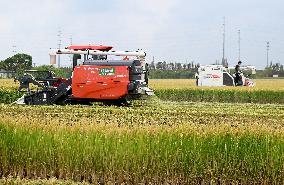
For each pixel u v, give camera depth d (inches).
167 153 474.6
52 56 1197.7
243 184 473.1
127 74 1111.6
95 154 482.0
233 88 1827.0
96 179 482.3
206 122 674.2
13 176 489.1
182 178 474.6
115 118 741.9
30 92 1144.2
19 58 3885.3
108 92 1111.6
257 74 5979.3
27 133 494.0
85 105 1113.4
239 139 474.3
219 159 473.1
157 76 5398.6
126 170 477.4
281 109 1217.4
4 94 1360.7
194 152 473.4
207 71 2234.3
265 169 469.7
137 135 483.2
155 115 877.2
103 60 1137.4
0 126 503.2
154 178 476.1
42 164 490.9
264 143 471.5
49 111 898.7
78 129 500.4
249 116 927.7
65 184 462.9
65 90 1127.6
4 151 494.6
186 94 1809.8
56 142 488.4
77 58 1197.1
